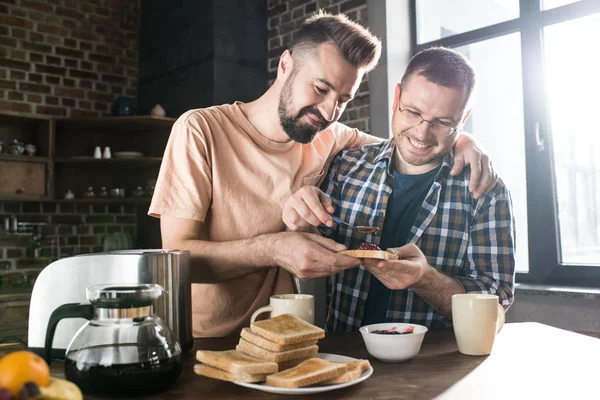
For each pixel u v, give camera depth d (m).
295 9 3.58
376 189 1.57
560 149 2.66
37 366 0.59
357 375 0.84
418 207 1.54
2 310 3.06
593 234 2.57
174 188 1.34
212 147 1.37
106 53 3.97
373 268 1.15
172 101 3.76
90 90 3.88
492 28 2.85
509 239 1.44
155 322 0.85
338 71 1.34
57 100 3.73
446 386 0.85
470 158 1.46
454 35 3.00
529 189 2.72
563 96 2.64
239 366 0.81
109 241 3.73
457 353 1.07
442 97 1.38
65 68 3.78
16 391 0.57
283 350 0.88
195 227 1.33
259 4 3.72
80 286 1.00
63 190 3.69
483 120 2.93
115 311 0.81
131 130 3.88
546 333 1.25
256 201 1.42
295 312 1.07
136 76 4.11
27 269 3.57
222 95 3.47
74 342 0.82
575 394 0.81
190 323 1.07
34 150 3.49
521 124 2.78
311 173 1.54
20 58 3.59
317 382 0.80
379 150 1.62
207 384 0.86
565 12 2.59
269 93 1.47
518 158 2.80
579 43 2.58
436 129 1.42
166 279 1.00
